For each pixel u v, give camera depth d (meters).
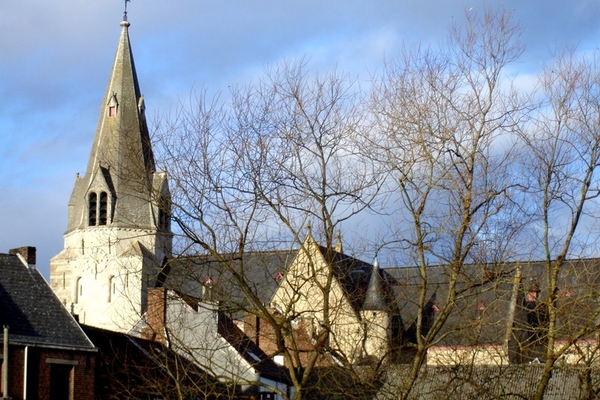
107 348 46.53
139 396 41.56
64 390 43.75
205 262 31.23
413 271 47.47
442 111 31.27
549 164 30.61
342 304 34.41
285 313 31.09
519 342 30.09
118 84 116.31
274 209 31.03
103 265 110.94
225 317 43.75
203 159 34.69
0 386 41.34
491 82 31.34
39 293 45.41
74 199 116.44
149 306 40.56
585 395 29.92
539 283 32.75
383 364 32.19
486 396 31.03
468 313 33.44
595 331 29.70
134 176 33.09
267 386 31.19
